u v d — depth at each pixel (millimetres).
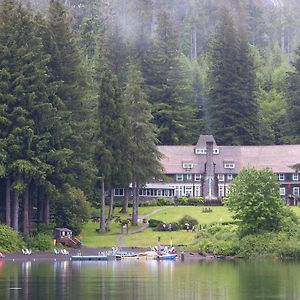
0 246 197750
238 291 129625
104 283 139125
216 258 195500
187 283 139500
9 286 134375
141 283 139375
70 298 120750
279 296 124125
